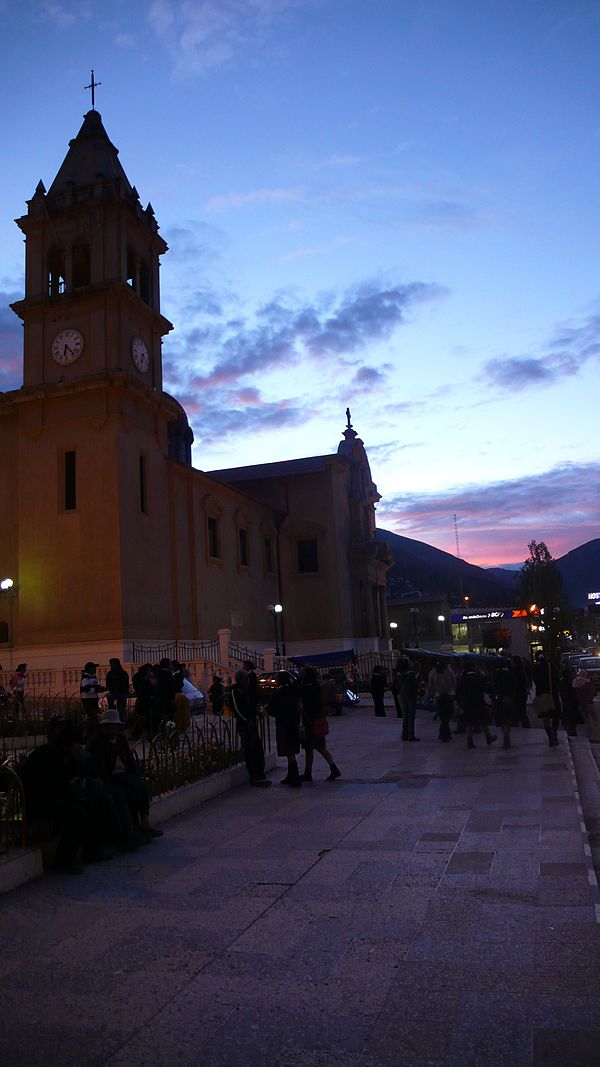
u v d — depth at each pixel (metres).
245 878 8.36
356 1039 4.80
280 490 55.22
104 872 8.91
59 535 33.91
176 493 39.56
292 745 14.21
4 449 36.72
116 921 7.17
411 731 20.42
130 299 35.56
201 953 6.27
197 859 9.30
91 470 33.97
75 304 35.44
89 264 36.75
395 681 27.83
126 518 33.88
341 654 38.44
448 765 15.82
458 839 9.52
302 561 54.41
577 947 6.01
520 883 7.65
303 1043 4.79
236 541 47.28
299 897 7.59
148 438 36.66
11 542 35.81
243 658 41.31
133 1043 4.88
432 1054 4.59
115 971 6.00
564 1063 4.43
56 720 9.47
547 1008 5.07
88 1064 4.65
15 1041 4.96
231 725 19.28
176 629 38.25
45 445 34.84
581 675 24.78
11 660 33.59
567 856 8.54
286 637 53.31
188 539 40.69
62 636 33.16
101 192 35.91
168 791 12.35
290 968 5.89
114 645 32.28
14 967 6.16
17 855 8.60
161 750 12.98
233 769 14.43
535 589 83.38
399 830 10.18
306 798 12.88
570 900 7.09
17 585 34.75
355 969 5.80
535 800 11.71
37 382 35.34
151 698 18.66
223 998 5.45
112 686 21.69
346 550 56.06
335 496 54.81
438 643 85.94
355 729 24.23
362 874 8.24
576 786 12.88
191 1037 4.92
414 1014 5.08
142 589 34.59
